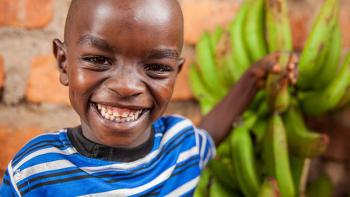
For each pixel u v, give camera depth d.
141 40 0.45
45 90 0.91
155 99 0.49
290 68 0.69
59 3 0.90
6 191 0.55
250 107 0.82
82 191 0.53
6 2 0.88
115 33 0.45
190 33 0.95
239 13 0.85
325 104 0.76
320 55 0.76
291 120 0.77
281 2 0.75
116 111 0.48
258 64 0.70
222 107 0.72
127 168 0.55
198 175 0.63
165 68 0.48
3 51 0.89
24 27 0.89
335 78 0.75
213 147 0.68
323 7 0.76
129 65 0.46
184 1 0.94
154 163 0.57
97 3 0.46
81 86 0.47
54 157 0.54
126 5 0.45
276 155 0.70
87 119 0.49
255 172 0.73
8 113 0.90
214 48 0.89
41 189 0.53
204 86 0.88
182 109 0.96
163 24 0.46
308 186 0.94
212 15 0.95
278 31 0.75
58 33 0.90
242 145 0.73
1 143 0.90
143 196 0.55
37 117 0.91
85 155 0.54
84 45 0.46
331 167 0.98
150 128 0.59
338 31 0.79
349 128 0.96
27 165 0.54
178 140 0.61
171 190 0.58
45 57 0.90
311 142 0.72
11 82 0.90
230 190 0.81
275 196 0.65
